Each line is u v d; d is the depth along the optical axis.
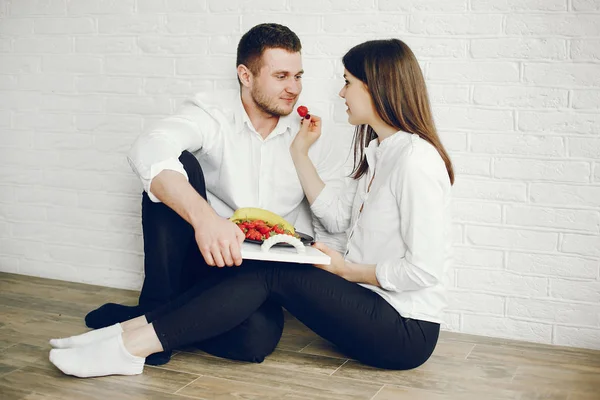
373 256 2.01
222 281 1.92
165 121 2.21
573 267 2.35
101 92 2.89
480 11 2.37
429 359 2.16
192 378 1.91
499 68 2.36
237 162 2.34
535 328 2.40
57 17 2.93
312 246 2.01
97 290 2.89
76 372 1.87
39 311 2.55
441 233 1.90
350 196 2.31
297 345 2.26
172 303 2.01
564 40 2.29
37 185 3.05
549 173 2.35
